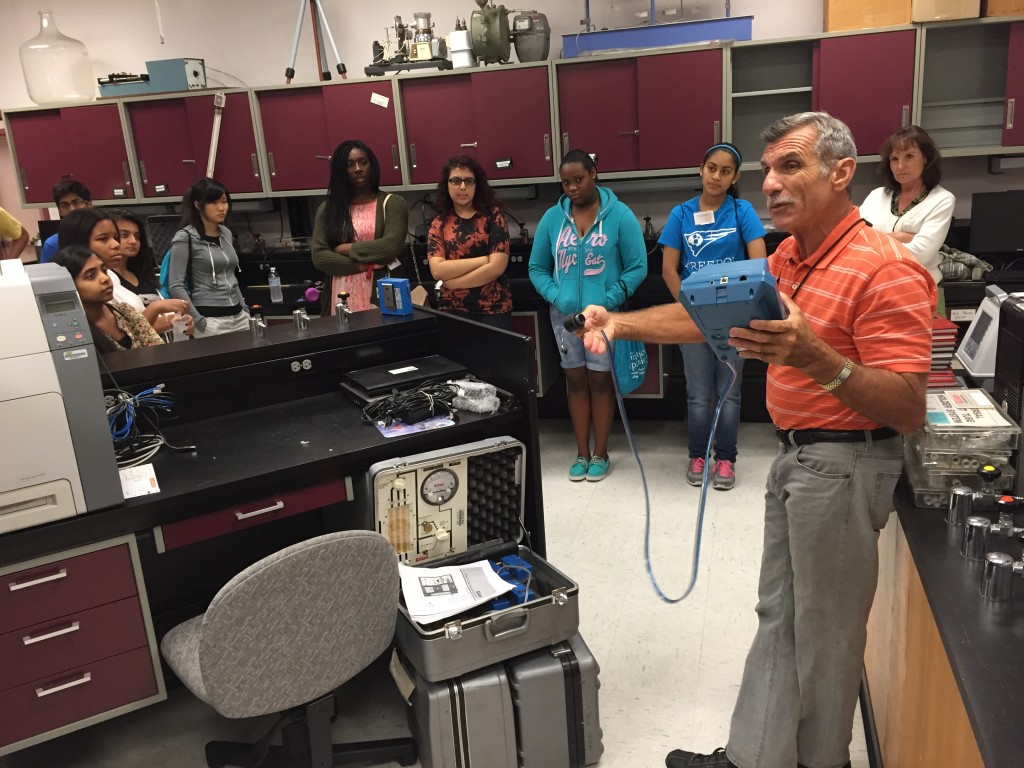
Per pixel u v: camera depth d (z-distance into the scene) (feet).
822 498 5.05
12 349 5.46
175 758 6.91
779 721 5.53
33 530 5.68
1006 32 12.35
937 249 11.01
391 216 12.42
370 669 7.93
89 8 16.84
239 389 7.88
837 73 12.61
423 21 14.39
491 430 7.70
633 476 12.31
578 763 6.45
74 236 9.19
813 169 4.73
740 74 13.51
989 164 13.32
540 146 13.94
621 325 5.80
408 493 6.92
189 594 8.07
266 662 5.19
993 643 3.85
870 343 4.70
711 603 8.70
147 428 7.43
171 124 15.38
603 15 14.61
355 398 7.93
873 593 5.25
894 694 5.56
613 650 7.98
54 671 5.96
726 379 11.27
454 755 6.16
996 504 5.10
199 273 12.51
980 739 3.18
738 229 10.94
